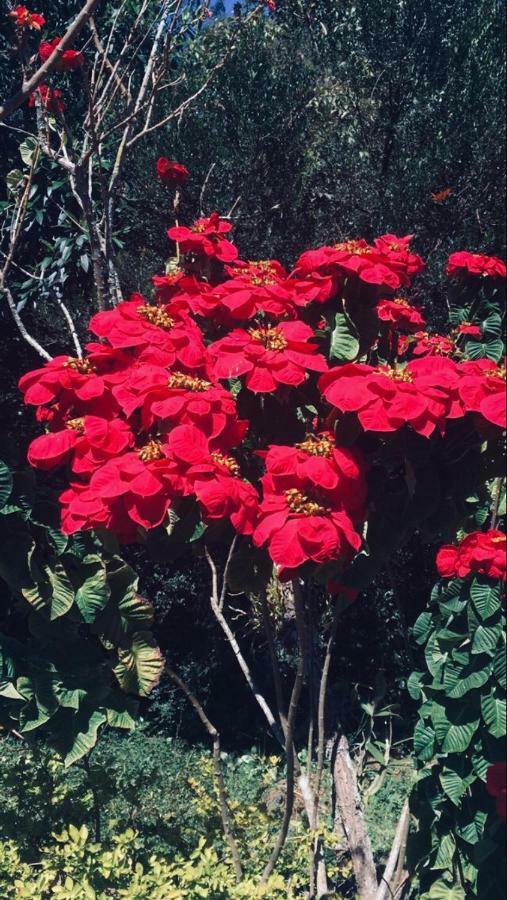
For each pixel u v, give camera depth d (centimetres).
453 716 256
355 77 680
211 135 662
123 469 203
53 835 279
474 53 657
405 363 267
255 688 282
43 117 303
